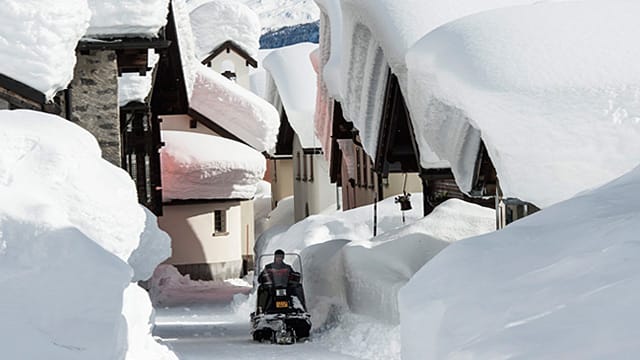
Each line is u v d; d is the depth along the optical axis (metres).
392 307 20.89
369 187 44.53
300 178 64.00
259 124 48.78
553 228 8.96
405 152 28.81
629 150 13.79
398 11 25.38
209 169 46.31
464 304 7.88
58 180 11.84
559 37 15.98
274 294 22.95
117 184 12.84
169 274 44.78
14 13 16.36
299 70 62.78
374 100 28.14
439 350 7.54
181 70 31.36
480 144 21.58
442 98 17.41
